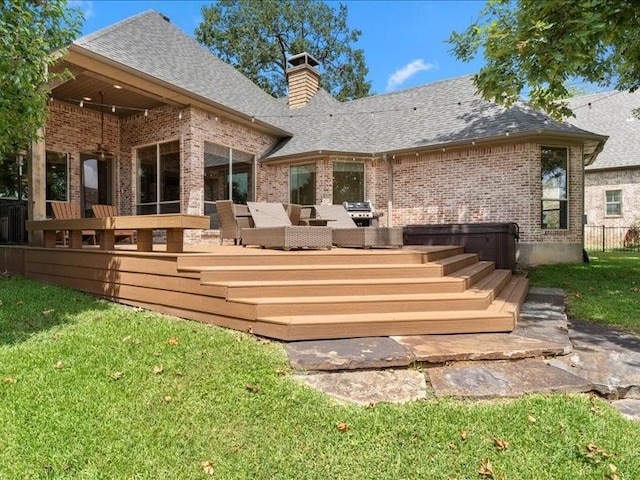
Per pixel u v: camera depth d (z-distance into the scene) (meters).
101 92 9.34
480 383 3.02
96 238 9.23
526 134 9.41
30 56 4.39
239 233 7.57
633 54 5.98
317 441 2.37
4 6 4.16
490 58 6.10
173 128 10.02
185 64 11.07
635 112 12.43
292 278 4.71
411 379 3.12
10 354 3.46
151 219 5.09
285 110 14.22
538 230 9.75
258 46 28.89
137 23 10.83
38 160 7.41
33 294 5.66
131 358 3.38
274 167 12.16
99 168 11.08
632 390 2.97
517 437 2.42
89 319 4.53
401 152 11.00
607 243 18.11
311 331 3.80
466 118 11.31
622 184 17.91
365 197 11.75
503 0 6.54
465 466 2.19
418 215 11.13
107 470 2.12
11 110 4.71
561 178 10.16
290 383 3.00
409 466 2.18
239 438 2.39
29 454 2.22
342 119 13.06
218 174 10.50
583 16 4.95
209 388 2.91
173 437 2.39
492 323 4.15
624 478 2.11
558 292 6.73
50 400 2.73
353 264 5.23
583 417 2.60
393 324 3.98
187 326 4.23
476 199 10.33
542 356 3.57
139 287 5.18
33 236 7.43
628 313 5.32
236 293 4.22
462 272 5.80
